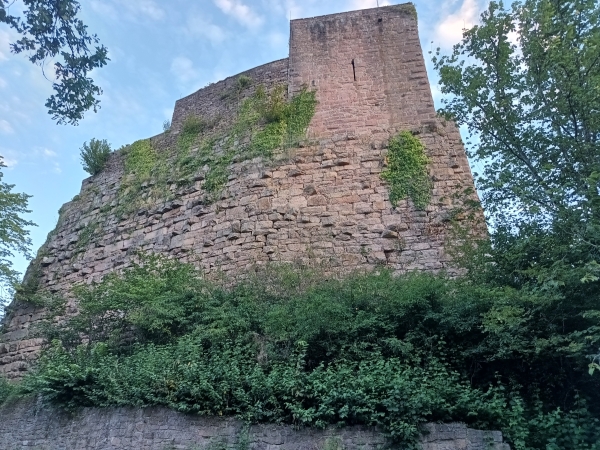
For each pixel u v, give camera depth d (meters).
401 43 15.43
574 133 9.12
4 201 16.66
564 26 9.02
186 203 15.07
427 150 13.21
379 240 12.23
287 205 13.32
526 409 7.61
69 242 17.59
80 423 9.40
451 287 9.32
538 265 8.23
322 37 16.14
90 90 8.34
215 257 13.35
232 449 7.57
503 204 9.38
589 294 7.68
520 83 9.58
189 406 8.18
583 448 6.80
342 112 14.58
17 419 10.69
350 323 8.99
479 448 6.69
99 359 10.54
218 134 16.16
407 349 8.38
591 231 7.49
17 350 15.72
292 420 7.58
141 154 17.97
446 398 7.38
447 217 12.08
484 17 9.94
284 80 16.02
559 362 8.09
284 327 9.44
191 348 9.24
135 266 13.11
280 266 11.90
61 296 16.28
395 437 6.90
